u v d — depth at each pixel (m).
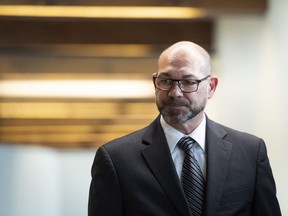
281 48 6.80
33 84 12.01
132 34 9.36
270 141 7.41
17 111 13.99
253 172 3.54
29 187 8.77
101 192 3.46
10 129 15.73
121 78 11.13
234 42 8.69
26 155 8.77
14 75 10.88
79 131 15.96
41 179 9.16
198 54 3.41
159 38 9.39
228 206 3.42
